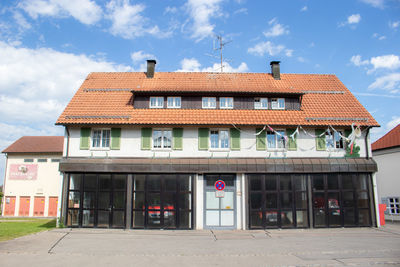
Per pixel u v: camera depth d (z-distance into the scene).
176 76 24.67
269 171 19.73
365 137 20.92
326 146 20.69
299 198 19.86
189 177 19.67
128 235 17.09
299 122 20.47
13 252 12.74
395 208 25.53
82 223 19.36
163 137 20.44
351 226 19.86
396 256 12.34
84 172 19.70
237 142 20.30
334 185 20.12
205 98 21.72
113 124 19.92
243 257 12.24
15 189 36.16
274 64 25.09
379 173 27.41
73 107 21.09
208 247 14.09
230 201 19.72
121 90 22.89
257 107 21.78
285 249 13.64
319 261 11.59
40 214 35.62
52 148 36.75
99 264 11.11
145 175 19.62
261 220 19.50
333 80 25.08
